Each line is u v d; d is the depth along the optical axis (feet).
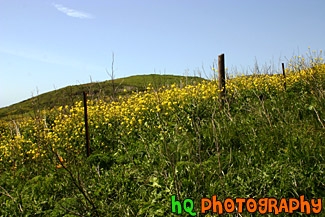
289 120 19.11
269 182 13.57
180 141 18.75
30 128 29.66
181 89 28.37
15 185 18.62
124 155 19.42
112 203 14.57
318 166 13.83
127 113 25.80
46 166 19.63
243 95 27.14
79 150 22.54
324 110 19.27
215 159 16.12
